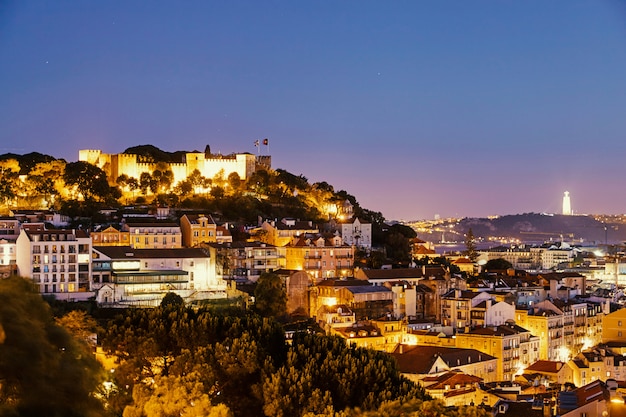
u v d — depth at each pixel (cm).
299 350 19088
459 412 15100
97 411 12406
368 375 18038
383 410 15700
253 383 18475
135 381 18300
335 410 17088
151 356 18875
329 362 18275
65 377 11856
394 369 19288
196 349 19112
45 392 11344
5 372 11175
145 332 19500
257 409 18088
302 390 17325
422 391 18362
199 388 15838
